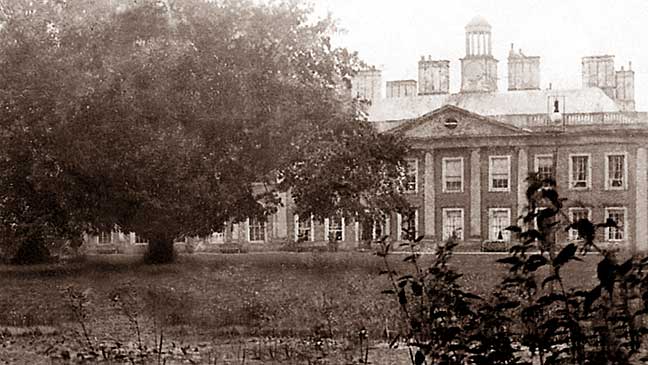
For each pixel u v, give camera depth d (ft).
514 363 20.65
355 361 36.60
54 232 91.30
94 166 85.81
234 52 89.86
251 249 113.70
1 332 50.49
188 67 87.86
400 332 38.50
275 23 92.73
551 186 18.72
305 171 90.74
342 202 90.89
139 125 85.87
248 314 53.11
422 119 116.88
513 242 97.96
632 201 101.91
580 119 111.04
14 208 89.71
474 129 114.01
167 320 54.49
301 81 94.27
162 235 89.51
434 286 22.50
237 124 88.17
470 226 113.39
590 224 17.66
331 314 49.47
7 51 88.22
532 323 20.45
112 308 60.49
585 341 18.81
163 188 86.74
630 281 17.31
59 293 68.18
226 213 90.48
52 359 39.65
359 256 80.12
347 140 92.94
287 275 72.69
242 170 88.99
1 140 86.69
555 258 18.08
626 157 104.53
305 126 91.61
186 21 90.43
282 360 38.06
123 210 89.04
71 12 90.48
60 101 85.40
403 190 102.27
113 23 89.61
